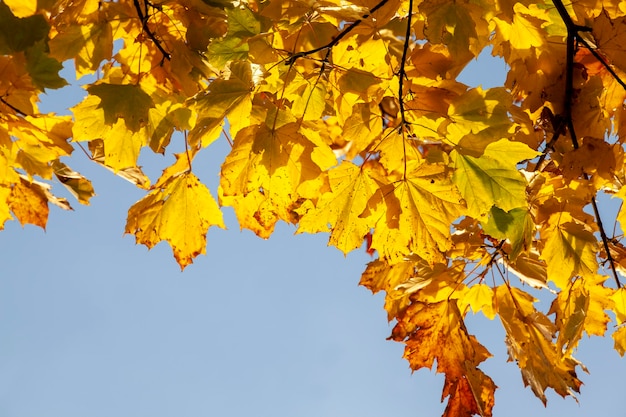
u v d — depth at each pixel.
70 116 1.77
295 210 1.77
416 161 1.74
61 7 1.74
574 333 1.86
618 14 1.82
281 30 1.75
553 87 1.84
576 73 1.84
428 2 1.68
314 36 1.76
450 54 1.68
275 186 1.71
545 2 1.82
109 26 1.76
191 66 1.76
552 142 1.82
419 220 1.76
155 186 1.86
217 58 1.71
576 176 1.81
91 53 1.77
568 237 1.82
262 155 1.68
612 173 1.81
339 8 1.71
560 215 1.82
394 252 1.78
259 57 1.70
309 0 1.71
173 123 1.79
